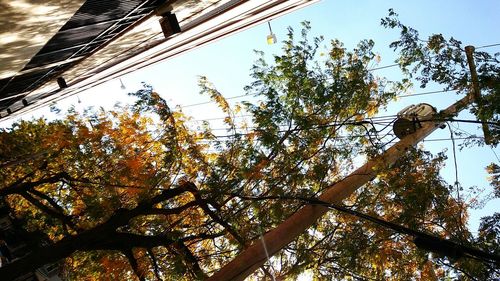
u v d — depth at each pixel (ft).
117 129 46.19
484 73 31.65
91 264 44.70
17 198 56.75
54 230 55.01
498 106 29.86
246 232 36.45
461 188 35.94
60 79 53.16
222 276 22.30
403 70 37.47
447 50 33.81
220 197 37.76
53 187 54.39
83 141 45.93
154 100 38.78
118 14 29.09
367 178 30.12
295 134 38.60
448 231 33.71
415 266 38.47
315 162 38.88
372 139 37.45
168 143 39.78
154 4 31.27
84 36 31.78
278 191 36.52
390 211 38.14
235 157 38.68
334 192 27.99
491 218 31.76
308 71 39.60
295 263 36.96
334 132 38.55
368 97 41.68
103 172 45.93
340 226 39.14
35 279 42.83
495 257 18.31
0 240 46.21
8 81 38.06
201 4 35.91
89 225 44.24
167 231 37.60
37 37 24.52
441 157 37.65
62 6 21.08
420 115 37.09
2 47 23.65
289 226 24.29
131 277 42.88
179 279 37.50
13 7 18.63
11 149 57.52
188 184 36.60
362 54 42.57
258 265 22.90
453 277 34.86
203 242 42.45
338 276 37.93
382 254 36.50
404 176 36.91
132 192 40.52
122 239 34.88
